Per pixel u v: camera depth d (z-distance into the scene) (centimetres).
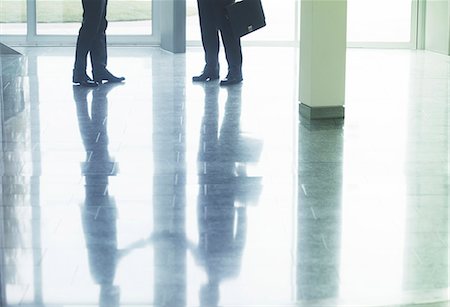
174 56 1423
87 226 551
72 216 572
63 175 676
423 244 522
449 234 539
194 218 568
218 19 1138
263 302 435
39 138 808
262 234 538
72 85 1116
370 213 582
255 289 452
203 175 678
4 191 630
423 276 471
